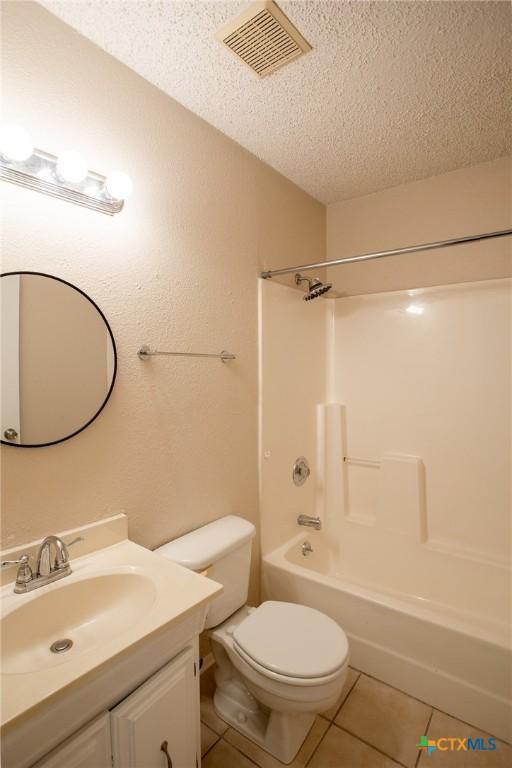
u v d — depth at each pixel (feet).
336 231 8.57
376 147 6.42
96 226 4.26
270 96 5.17
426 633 5.33
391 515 7.51
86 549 4.15
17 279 3.63
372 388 8.00
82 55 4.14
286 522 7.39
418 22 4.07
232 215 6.14
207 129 5.69
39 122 3.78
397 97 5.20
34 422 3.76
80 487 4.16
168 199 5.09
